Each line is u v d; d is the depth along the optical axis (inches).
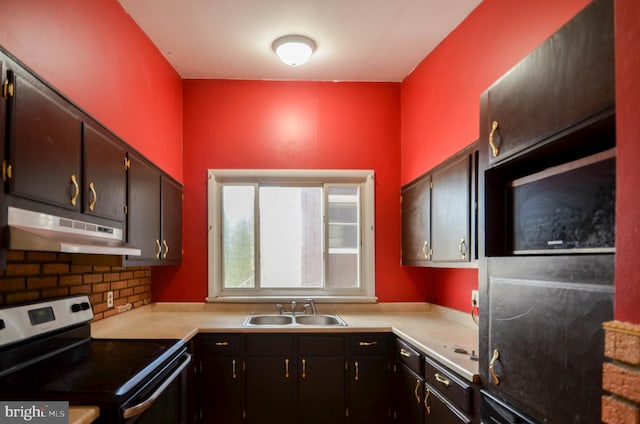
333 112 132.6
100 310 91.4
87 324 81.6
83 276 83.8
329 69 124.8
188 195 128.5
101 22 79.0
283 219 133.0
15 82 47.3
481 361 58.3
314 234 133.2
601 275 37.0
